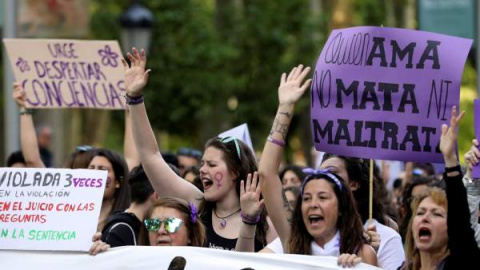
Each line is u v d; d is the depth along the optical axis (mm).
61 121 54062
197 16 52344
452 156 14875
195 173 22609
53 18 33844
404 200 21062
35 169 16547
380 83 17188
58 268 16312
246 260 15992
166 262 16156
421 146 17031
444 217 16031
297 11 55562
